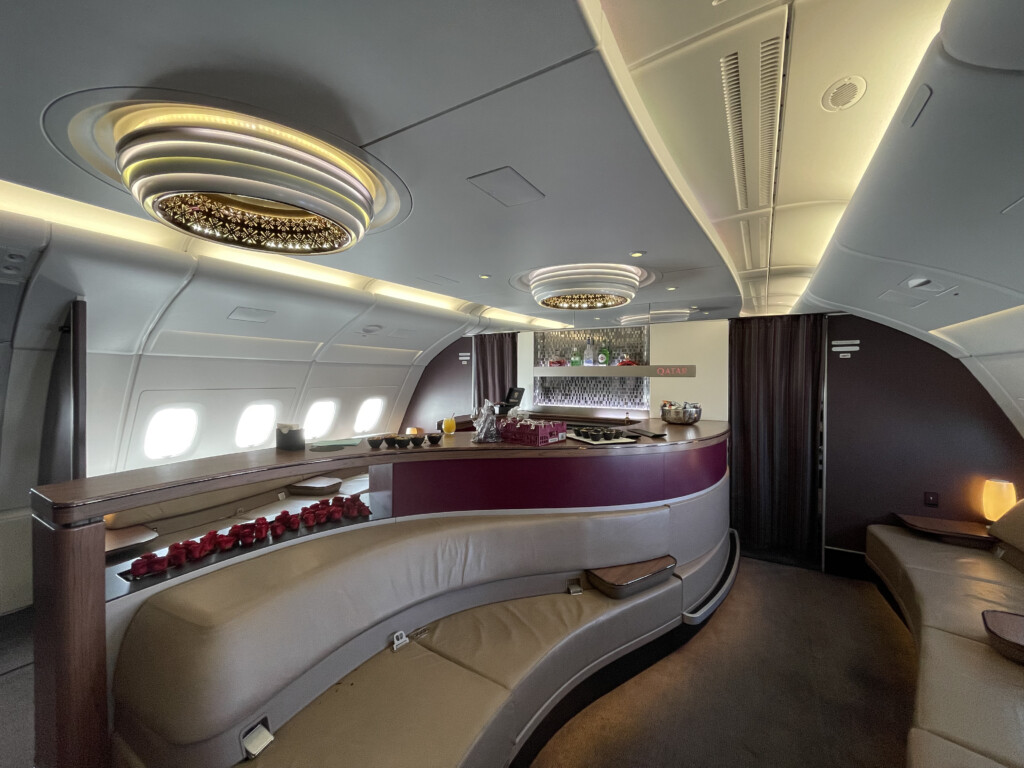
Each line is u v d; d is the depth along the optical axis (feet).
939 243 6.09
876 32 3.70
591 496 8.73
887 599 11.70
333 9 2.56
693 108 4.78
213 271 8.79
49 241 6.65
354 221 5.16
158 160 4.09
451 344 20.94
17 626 8.80
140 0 2.45
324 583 5.43
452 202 5.60
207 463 5.97
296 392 14.97
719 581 11.16
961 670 6.40
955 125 3.64
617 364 17.76
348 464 6.81
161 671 4.18
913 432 12.92
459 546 7.39
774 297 13.41
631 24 3.65
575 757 6.44
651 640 8.45
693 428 12.14
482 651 6.35
